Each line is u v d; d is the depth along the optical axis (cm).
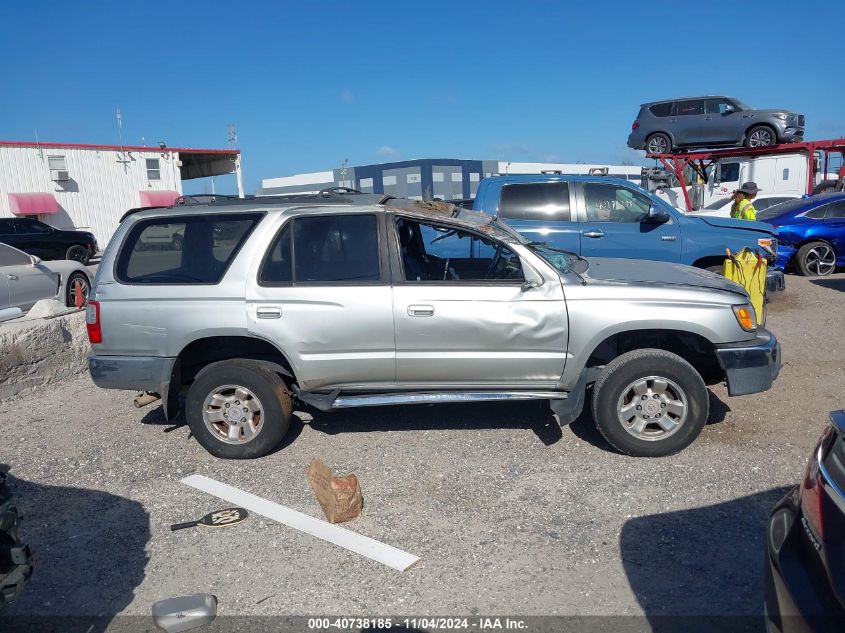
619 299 491
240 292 504
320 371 508
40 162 3158
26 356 709
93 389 722
